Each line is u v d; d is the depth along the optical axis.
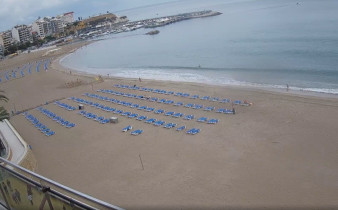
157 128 42.94
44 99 69.25
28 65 133.75
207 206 24.66
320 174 27.05
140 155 35.34
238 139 36.00
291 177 27.16
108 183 30.36
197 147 35.34
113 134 43.03
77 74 96.19
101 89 70.94
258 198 24.81
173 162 32.53
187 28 195.00
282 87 55.94
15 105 67.38
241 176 28.23
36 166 36.31
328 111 41.25
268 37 111.12
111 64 114.88
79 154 38.09
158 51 129.50
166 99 56.56
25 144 37.84
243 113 44.44
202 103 51.62
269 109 44.69
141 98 59.19
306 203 23.50
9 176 7.36
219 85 62.16
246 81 63.69
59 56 155.50
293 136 35.03
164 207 25.30
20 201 7.34
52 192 6.07
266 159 30.67
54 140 44.03
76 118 52.66
